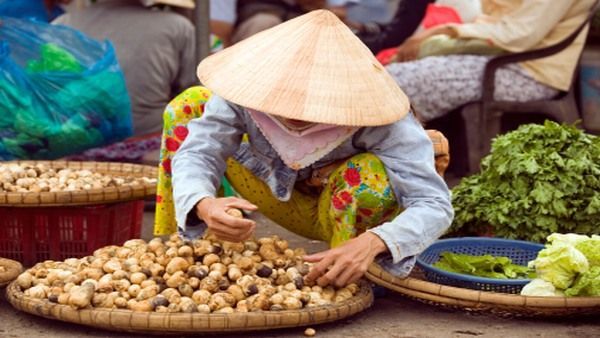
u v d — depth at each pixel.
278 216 4.74
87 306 3.89
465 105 7.93
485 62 7.90
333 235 4.42
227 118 4.25
